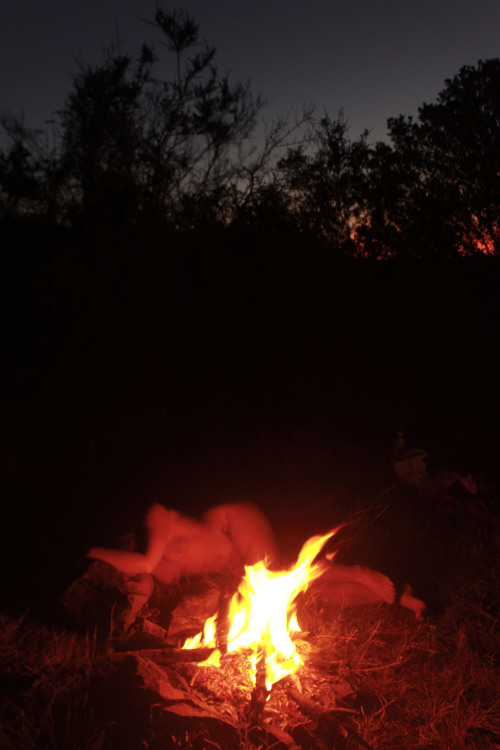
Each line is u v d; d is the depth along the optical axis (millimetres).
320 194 9320
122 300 7066
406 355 8273
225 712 2838
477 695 3102
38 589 3766
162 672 2936
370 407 7508
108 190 7797
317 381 7473
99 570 3500
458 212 10078
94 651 3164
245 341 7430
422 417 7988
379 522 5098
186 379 7250
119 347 6941
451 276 9414
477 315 9117
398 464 6016
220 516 3871
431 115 10336
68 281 6945
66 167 8102
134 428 6406
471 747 2740
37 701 2824
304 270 7871
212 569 3910
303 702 2889
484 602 4098
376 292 8539
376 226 9750
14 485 5191
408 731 2824
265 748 2631
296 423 6969
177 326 7270
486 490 6098
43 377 6848
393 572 4332
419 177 10352
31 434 6266
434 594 4043
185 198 8273
